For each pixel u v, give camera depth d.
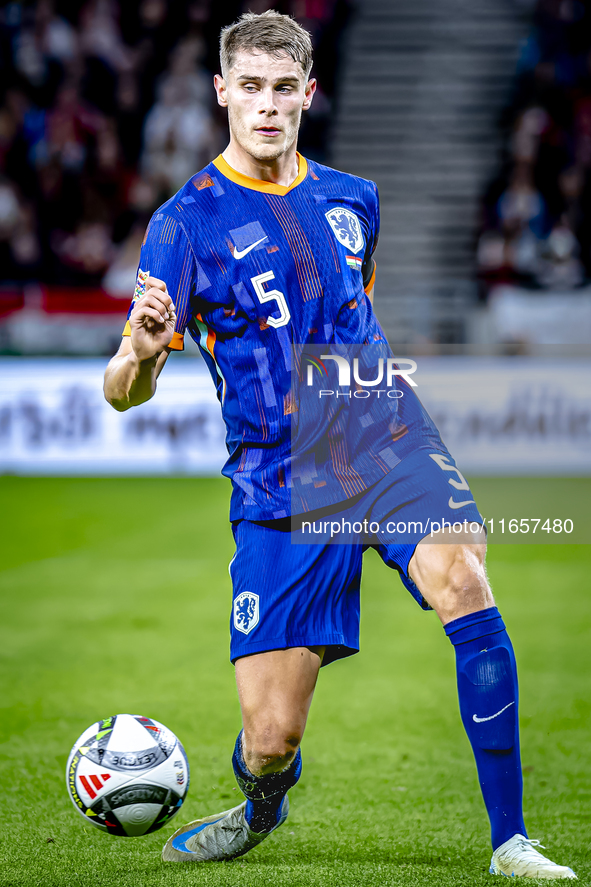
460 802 13.98
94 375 45.84
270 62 11.09
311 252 11.45
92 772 11.44
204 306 11.48
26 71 59.66
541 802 13.92
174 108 58.84
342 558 11.36
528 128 58.12
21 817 13.42
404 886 10.86
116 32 62.47
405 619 25.89
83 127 58.31
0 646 23.12
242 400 11.52
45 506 41.09
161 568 31.34
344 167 61.56
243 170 11.62
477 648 10.95
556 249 54.22
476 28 63.12
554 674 20.55
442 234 59.53
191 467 46.44
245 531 11.47
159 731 11.82
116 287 55.47
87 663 21.66
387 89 62.53
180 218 11.38
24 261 55.34
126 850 12.29
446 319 47.12
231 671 21.02
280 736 10.85
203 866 11.73
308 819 13.38
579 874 11.12
